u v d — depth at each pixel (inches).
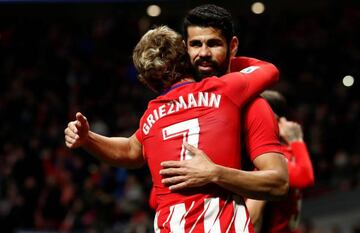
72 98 788.6
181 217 129.2
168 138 133.6
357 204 580.7
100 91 807.1
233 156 132.2
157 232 132.6
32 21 903.7
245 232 130.5
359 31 848.9
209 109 133.0
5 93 786.2
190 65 139.8
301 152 180.9
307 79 762.2
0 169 613.0
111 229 498.0
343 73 783.1
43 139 664.4
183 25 141.3
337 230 516.4
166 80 138.9
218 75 141.2
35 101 769.6
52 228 546.0
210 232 128.0
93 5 890.1
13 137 698.2
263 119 134.9
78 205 536.1
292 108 706.2
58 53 869.2
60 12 902.4
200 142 131.3
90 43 883.4
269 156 132.0
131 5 870.4
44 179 591.8
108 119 738.2
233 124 133.0
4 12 897.5
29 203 561.9
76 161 598.9
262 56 821.9
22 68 849.5
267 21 854.5
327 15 868.0
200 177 126.0
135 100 775.7
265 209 175.5
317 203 593.0
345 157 614.9
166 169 128.5
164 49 138.0
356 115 687.7
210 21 136.5
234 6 805.9
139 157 148.9
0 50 874.1
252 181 127.1
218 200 129.9
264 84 138.0
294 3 869.2
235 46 142.3
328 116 682.2
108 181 577.0
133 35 890.1
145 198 543.5
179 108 134.8
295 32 848.9
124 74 839.1
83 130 142.5
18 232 530.6
